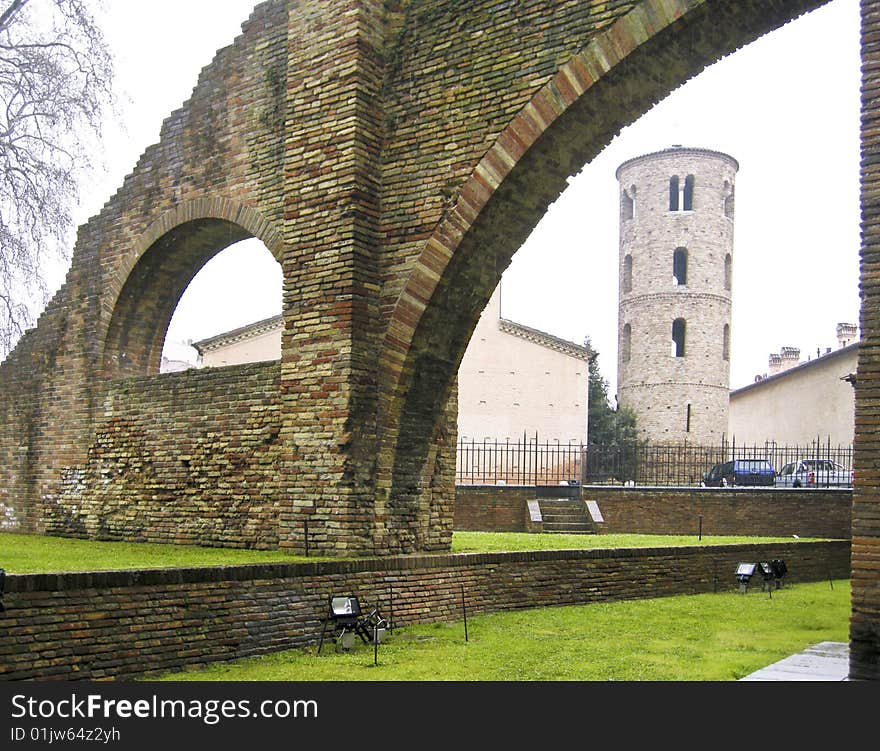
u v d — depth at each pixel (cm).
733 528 2416
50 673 737
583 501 2500
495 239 1219
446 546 1338
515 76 1155
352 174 1230
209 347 3794
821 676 853
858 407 807
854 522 799
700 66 1112
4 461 1753
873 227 814
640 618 1219
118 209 1638
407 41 1261
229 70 1488
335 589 1014
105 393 1600
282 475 1268
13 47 1519
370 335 1235
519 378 3738
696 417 4869
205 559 1126
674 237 5000
